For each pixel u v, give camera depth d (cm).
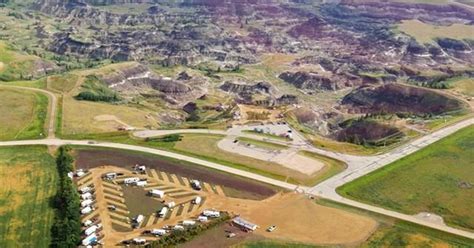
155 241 16450
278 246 16625
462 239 17688
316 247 16662
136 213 18388
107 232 17088
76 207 18262
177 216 18238
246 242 16775
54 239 16850
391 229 18038
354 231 17800
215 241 16788
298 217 18538
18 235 17175
